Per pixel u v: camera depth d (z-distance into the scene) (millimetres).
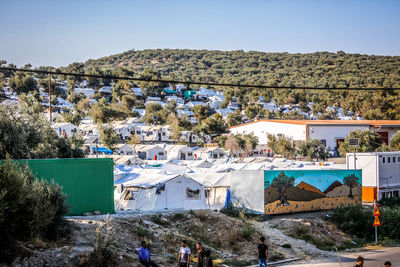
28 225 18016
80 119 132125
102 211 26766
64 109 176250
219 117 171500
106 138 87250
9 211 17359
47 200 19875
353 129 103875
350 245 29984
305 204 36344
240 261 23281
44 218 18672
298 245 27797
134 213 27828
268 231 29734
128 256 20031
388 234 32594
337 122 108562
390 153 47656
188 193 35125
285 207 34906
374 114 173875
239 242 26438
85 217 24406
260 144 111688
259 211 33344
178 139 126000
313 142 91562
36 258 17000
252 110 195125
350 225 32812
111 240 19828
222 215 29547
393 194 47938
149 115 160250
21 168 21484
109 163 27219
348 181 39812
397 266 22922
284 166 55312
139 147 96500
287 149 94625
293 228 30484
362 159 46969
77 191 26031
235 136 106125
